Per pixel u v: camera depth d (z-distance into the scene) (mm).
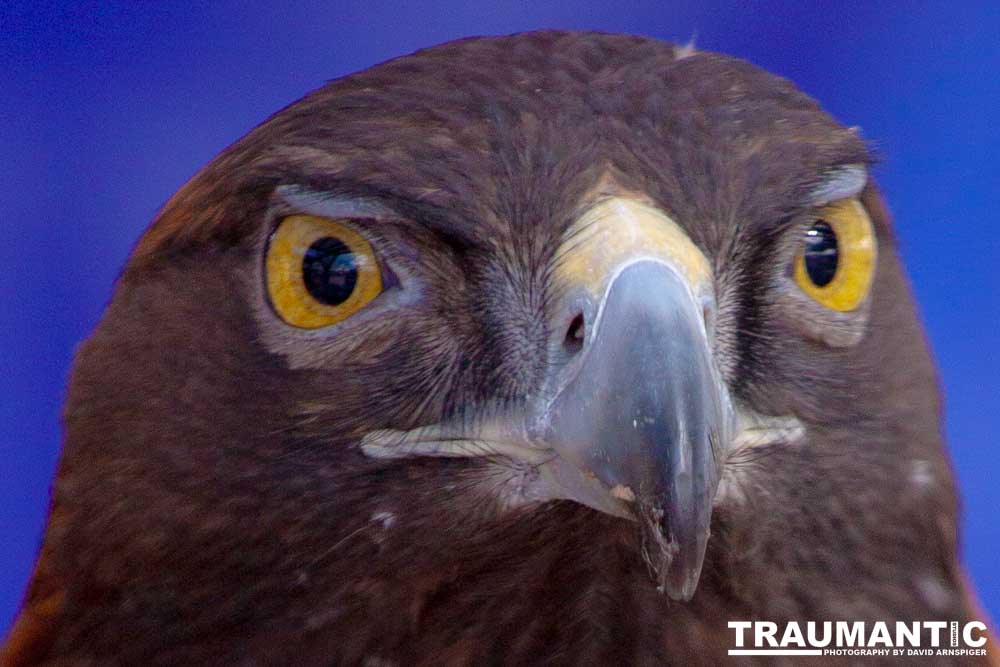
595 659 950
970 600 976
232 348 943
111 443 954
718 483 915
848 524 950
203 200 950
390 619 945
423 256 933
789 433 941
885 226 960
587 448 913
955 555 966
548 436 920
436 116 937
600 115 937
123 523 952
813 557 950
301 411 939
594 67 947
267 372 940
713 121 939
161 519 948
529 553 937
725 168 935
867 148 947
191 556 947
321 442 938
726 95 943
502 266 929
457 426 932
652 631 949
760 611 951
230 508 944
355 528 939
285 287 938
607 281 918
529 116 936
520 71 944
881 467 951
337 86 950
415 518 937
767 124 941
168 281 953
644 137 935
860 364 948
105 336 961
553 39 957
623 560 940
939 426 963
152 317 953
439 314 933
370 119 938
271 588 945
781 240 938
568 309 921
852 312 946
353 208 933
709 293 921
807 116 945
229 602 947
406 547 939
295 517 941
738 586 948
